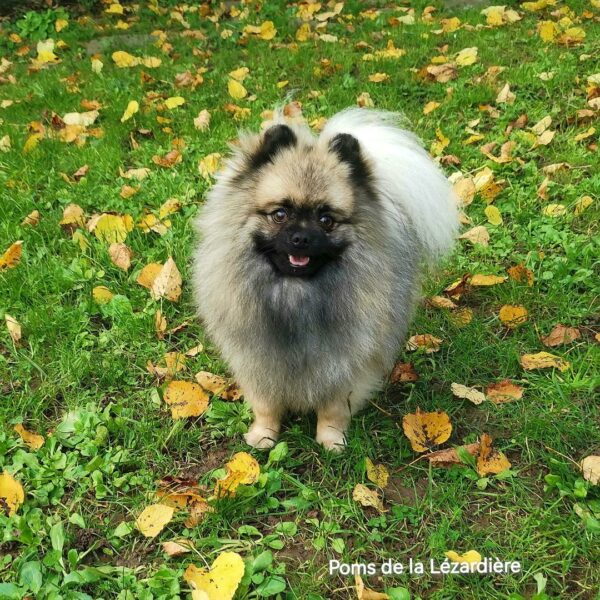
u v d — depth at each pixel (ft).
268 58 5.13
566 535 1.96
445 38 5.25
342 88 4.57
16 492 2.02
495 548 1.94
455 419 2.40
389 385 2.57
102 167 3.78
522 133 3.81
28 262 3.07
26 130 4.24
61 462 2.18
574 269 2.94
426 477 2.19
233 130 4.08
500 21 5.35
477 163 3.68
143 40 5.87
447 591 1.83
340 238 2.04
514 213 3.29
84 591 1.85
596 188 3.35
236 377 2.30
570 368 2.48
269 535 1.98
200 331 2.77
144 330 2.75
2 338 2.73
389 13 5.95
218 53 5.39
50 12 6.28
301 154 2.08
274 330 2.12
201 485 2.17
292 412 2.51
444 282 2.96
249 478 2.09
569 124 4.00
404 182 2.27
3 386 2.54
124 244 3.12
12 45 5.96
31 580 1.82
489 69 4.52
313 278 2.09
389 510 2.09
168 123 4.25
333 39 5.41
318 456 2.28
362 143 2.27
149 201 3.50
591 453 2.23
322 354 2.14
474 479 2.14
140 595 1.79
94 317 2.87
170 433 2.30
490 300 2.92
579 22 5.26
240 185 2.09
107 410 2.36
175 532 2.02
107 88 4.79
